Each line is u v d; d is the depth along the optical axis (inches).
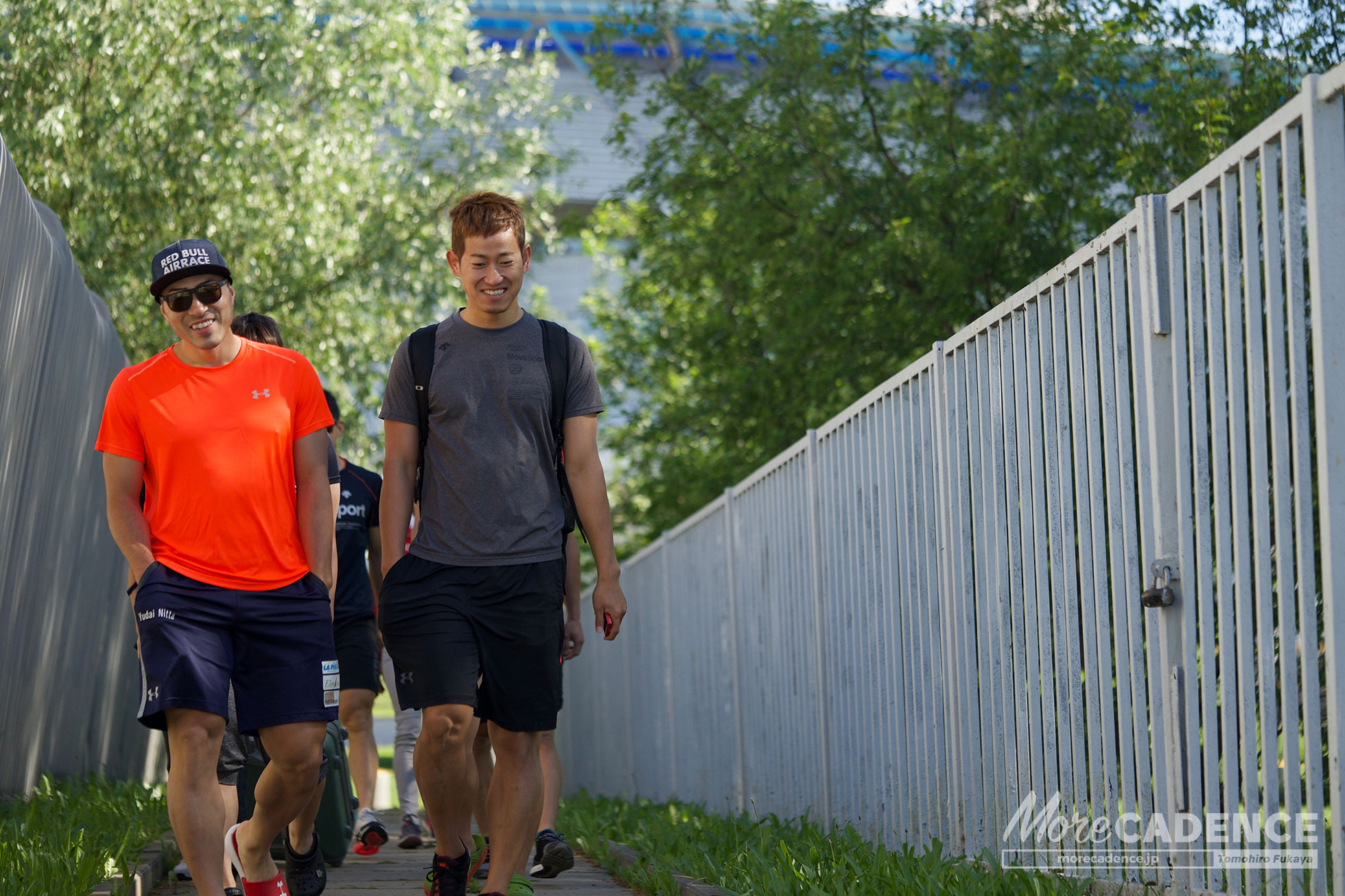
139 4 540.7
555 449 179.8
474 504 172.1
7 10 519.5
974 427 213.9
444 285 687.7
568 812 391.9
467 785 175.0
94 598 365.4
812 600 296.7
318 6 637.9
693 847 249.4
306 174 619.2
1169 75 450.0
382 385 717.9
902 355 566.3
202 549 156.4
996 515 204.2
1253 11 388.5
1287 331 147.1
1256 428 137.3
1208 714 148.2
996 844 205.3
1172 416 157.0
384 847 316.8
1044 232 528.4
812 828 270.4
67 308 303.3
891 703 249.9
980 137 558.9
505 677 171.9
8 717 275.3
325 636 163.5
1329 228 123.5
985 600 210.1
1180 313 154.6
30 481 279.3
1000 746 204.8
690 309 749.9
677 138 642.8
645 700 498.0
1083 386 177.3
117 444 156.9
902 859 201.8
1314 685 129.2
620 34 647.8
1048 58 527.2
